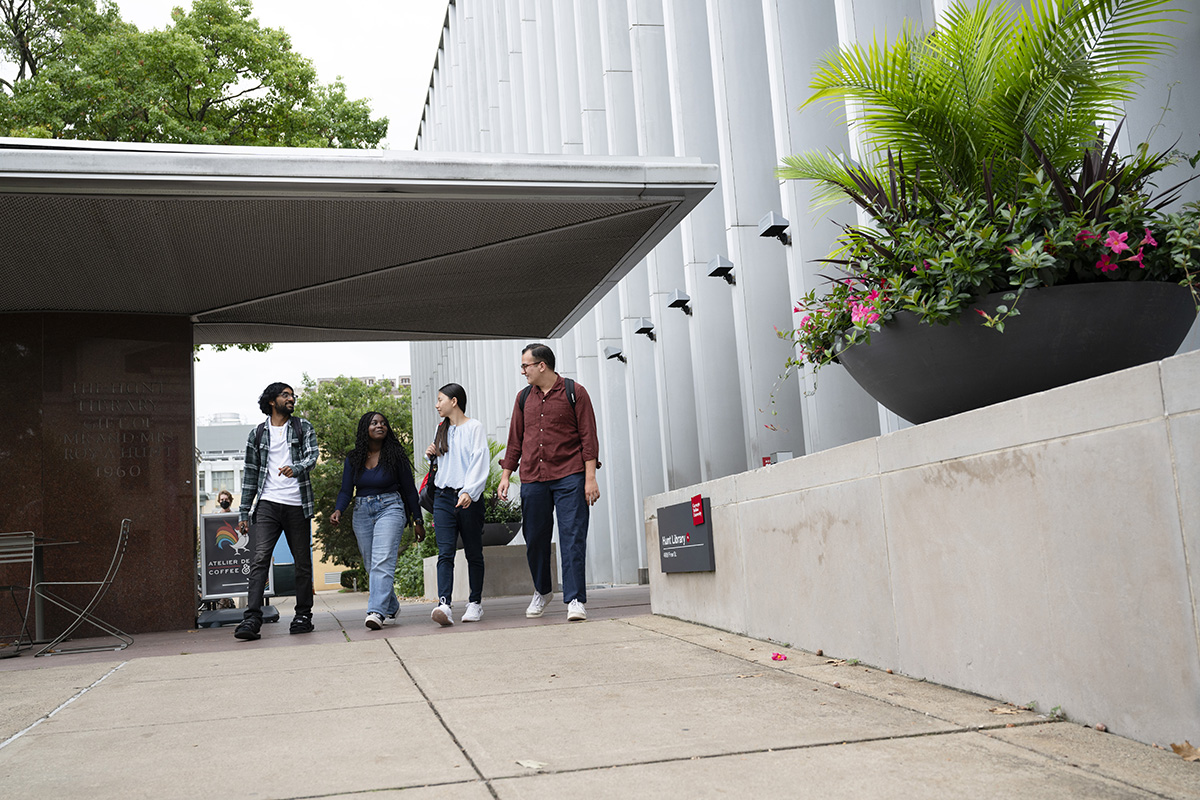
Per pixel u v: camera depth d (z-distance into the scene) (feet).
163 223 25.43
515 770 9.87
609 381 56.39
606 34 53.16
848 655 15.23
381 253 29.12
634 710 12.72
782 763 9.77
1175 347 13.23
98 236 26.04
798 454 38.24
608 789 9.07
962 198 14.30
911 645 13.52
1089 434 10.13
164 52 71.46
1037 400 10.90
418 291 33.78
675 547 22.74
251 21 78.74
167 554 32.76
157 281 30.27
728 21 40.65
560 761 10.18
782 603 17.42
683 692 13.82
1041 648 10.96
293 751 11.19
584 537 24.52
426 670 17.07
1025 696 11.24
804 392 33.78
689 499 22.00
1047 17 14.49
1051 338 12.63
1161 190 17.83
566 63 62.28
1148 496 9.36
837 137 34.60
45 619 31.45
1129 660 9.68
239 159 23.17
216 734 12.40
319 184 23.59
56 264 28.02
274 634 27.27
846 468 15.16
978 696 12.08
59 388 32.60
